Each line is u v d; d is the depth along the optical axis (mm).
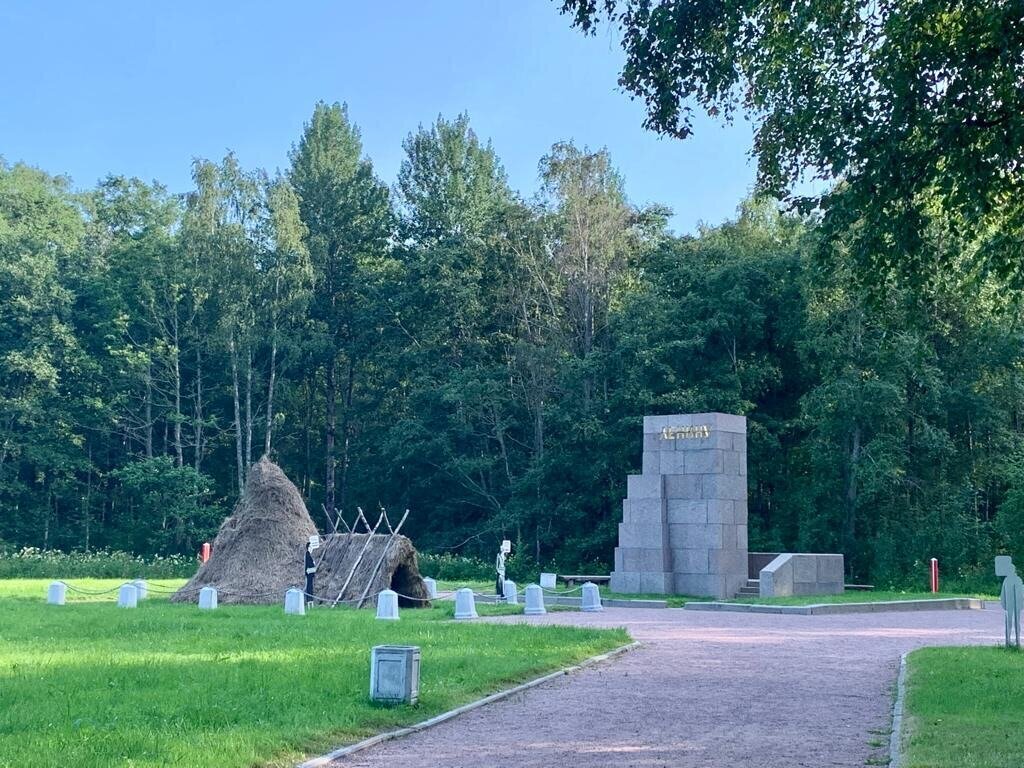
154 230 70312
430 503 67312
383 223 73188
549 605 33875
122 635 21141
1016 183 16078
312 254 70125
